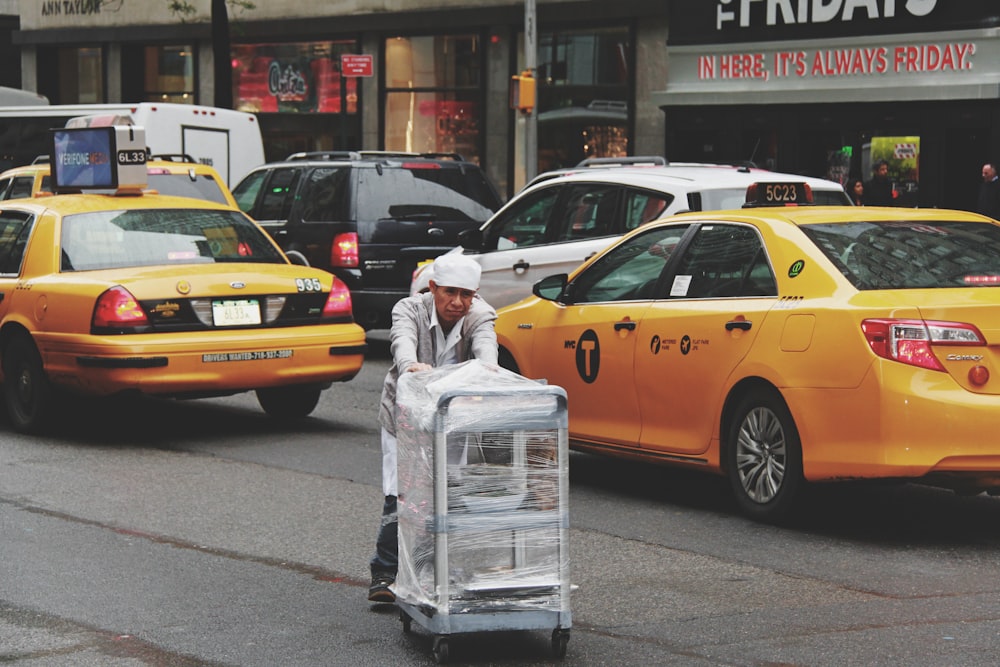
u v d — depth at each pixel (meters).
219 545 12.39
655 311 14.16
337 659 9.20
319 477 15.49
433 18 48.88
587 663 9.05
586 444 15.01
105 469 15.94
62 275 17.61
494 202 27.61
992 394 11.95
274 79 53.06
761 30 41.88
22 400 18.22
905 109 39.38
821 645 9.39
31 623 10.03
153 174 25.84
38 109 41.09
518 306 16.06
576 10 45.69
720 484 15.29
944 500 14.44
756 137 42.38
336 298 18.16
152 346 16.75
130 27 55.69
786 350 12.63
